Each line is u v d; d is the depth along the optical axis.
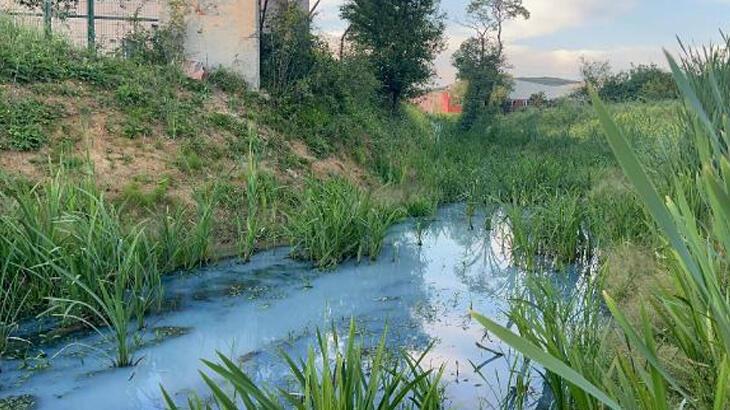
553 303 4.81
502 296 6.77
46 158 9.02
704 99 5.61
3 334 5.19
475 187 12.92
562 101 35.78
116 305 5.02
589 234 8.03
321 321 6.00
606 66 40.97
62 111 10.28
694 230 1.46
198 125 11.66
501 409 4.06
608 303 1.58
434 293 6.91
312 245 8.07
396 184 13.44
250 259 8.18
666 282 5.12
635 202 7.73
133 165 9.71
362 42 22.08
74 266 5.71
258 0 14.49
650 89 35.81
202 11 14.25
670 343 4.08
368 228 8.45
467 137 24.02
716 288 1.35
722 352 2.57
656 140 8.43
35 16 13.58
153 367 4.92
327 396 2.41
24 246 5.88
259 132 12.63
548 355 1.25
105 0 14.70
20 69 10.70
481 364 4.89
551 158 15.52
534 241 8.05
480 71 28.70
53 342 5.39
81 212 6.34
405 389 2.89
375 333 5.65
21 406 4.28
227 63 14.38
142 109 11.25
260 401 2.38
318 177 12.12
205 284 7.09
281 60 14.70
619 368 2.05
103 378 4.72
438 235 9.97
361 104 17.00
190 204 9.20
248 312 6.23
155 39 13.80
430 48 22.64
